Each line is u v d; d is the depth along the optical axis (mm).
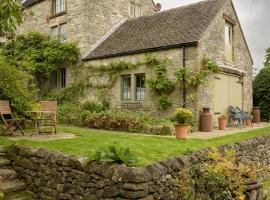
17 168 7027
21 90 10586
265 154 10727
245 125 14492
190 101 12320
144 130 10906
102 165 5469
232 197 5953
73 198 5824
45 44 17719
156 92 13453
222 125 12688
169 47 12969
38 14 19922
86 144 7230
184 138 8859
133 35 15922
